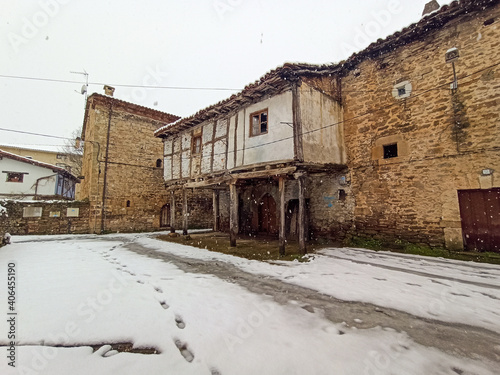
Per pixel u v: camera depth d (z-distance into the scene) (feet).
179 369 7.33
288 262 19.81
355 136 26.94
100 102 46.11
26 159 51.93
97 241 34.35
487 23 18.94
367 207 25.55
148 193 50.62
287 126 22.22
